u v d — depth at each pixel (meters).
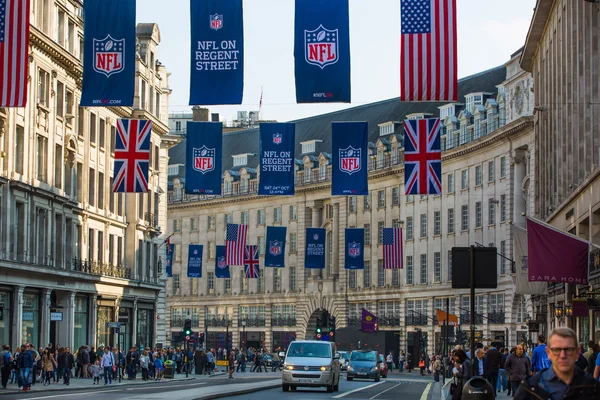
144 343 83.06
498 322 91.12
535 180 71.94
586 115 45.66
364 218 116.44
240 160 137.25
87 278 67.19
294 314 124.75
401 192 110.62
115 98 34.44
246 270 77.31
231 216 133.88
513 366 31.72
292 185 45.16
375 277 113.94
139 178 46.19
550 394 9.92
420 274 106.19
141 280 80.12
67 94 66.75
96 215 71.62
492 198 93.12
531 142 84.56
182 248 140.25
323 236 76.69
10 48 32.97
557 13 56.97
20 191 57.34
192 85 34.41
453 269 25.22
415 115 112.19
